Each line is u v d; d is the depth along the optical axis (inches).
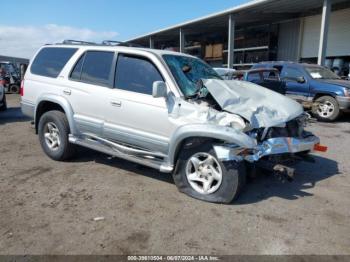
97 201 157.8
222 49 1108.5
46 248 118.4
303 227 136.3
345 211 151.6
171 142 161.2
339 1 661.9
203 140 156.3
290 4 665.6
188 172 163.5
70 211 146.9
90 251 117.3
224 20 855.1
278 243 124.3
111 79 187.9
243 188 159.0
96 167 207.2
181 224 137.1
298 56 851.4
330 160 231.9
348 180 191.9
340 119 423.5
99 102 190.1
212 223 138.3
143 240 124.9
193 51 1269.7
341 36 717.9
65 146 211.5
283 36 898.1
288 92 438.9
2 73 810.8
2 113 457.1
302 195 168.9
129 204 154.9
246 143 142.9
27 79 233.8
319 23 775.1
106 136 191.5
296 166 216.8
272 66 465.4
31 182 181.0
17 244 120.4
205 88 167.9
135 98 174.9
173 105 162.1
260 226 136.5
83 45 213.5
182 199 160.9
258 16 806.5
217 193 155.3
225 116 151.7
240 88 179.5
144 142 173.9
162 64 172.7
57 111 215.6
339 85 389.7
